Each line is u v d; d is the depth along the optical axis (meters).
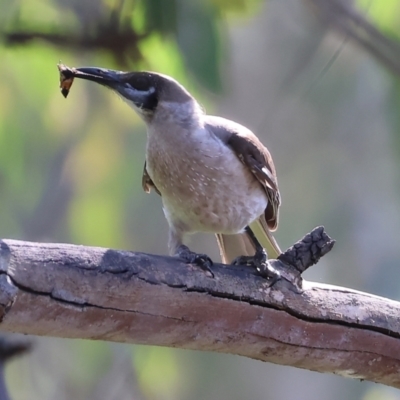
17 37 9.72
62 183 15.20
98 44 9.45
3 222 15.54
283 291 7.43
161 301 6.90
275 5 16.88
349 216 20.22
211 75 8.91
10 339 8.68
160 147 8.81
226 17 9.30
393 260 17.98
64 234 15.81
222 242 9.93
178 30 8.94
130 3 9.31
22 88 11.35
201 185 8.71
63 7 9.62
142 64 9.48
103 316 6.68
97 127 13.50
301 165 21.34
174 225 9.19
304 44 16.56
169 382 13.99
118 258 6.75
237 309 7.23
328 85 16.75
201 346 7.30
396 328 7.75
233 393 21.22
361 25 11.00
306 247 7.66
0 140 12.23
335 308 7.61
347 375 7.90
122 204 14.68
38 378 15.58
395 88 11.04
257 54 20.56
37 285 6.34
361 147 20.45
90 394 15.12
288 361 7.66
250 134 9.11
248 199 8.95
